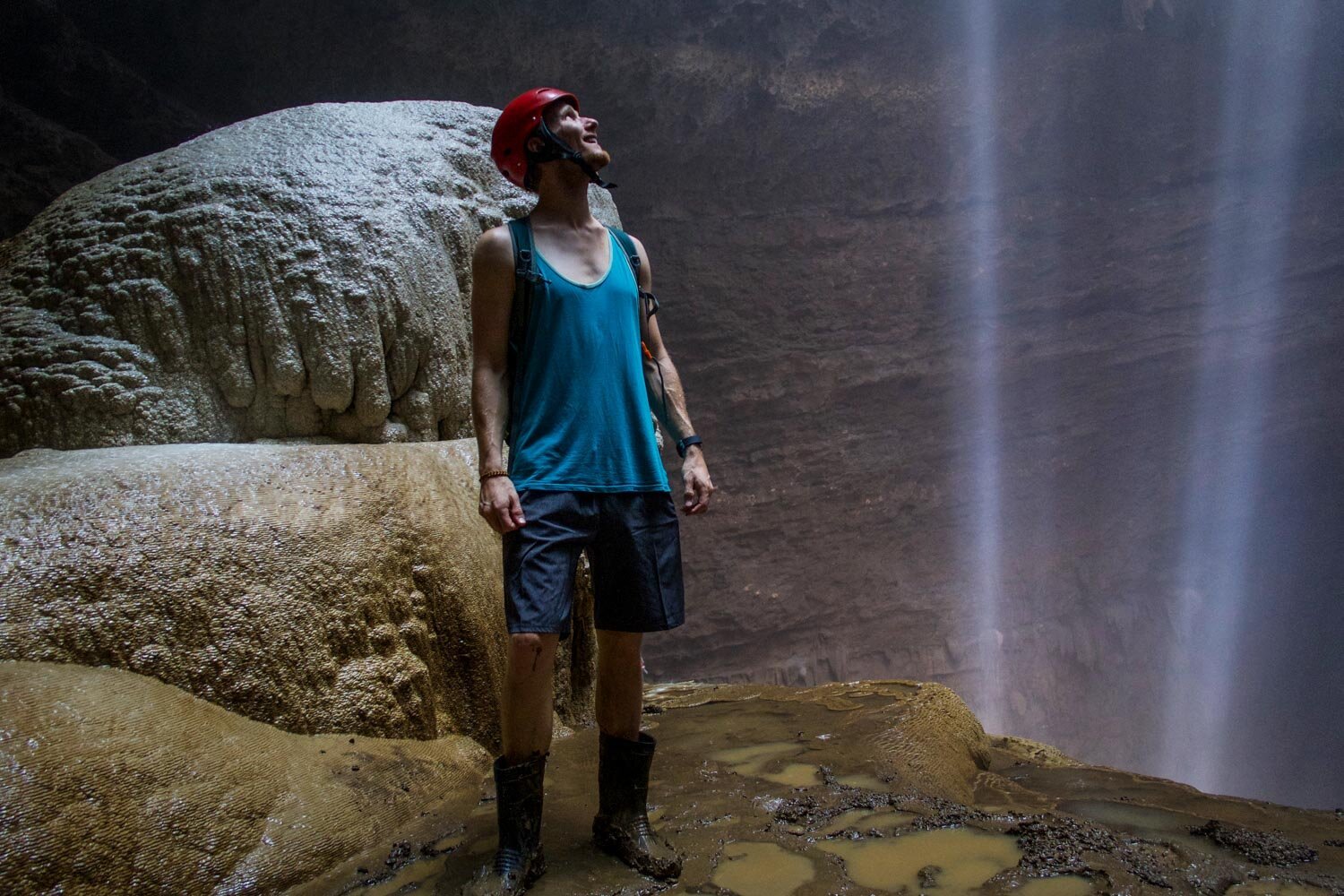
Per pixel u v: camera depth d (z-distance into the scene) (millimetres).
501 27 16703
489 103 17172
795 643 22734
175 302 3201
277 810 2189
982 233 23016
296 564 2576
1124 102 22609
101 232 3289
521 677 2027
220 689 2328
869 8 20125
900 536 23656
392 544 2869
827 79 20297
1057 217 23281
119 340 3178
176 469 2582
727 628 22031
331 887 2109
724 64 19078
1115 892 1936
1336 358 25078
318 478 2830
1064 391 24500
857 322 22750
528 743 2086
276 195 3328
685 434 2354
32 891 1707
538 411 2148
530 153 2254
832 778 2807
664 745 3309
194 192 3291
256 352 3242
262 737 2344
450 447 3418
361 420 3379
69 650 2129
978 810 2566
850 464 23125
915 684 4090
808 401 22641
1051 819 2402
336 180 3471
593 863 2172
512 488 2068
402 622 2834
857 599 23094
